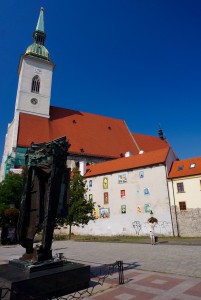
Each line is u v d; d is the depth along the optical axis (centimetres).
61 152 932
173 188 3884
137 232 3994
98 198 4588
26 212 885
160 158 4162
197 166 3859
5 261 1499
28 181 918
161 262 1323
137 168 4284
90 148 5881
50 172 888
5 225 2911
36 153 942
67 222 3503
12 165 4897
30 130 5491
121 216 4228
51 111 6322
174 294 756
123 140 6650
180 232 3659
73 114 6612
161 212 3866
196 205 3628
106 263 1348
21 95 5794
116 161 4891
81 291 802
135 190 4203
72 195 3578
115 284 884
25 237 858
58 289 747
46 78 6216
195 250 1833
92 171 4947
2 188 3275
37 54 6312
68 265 846
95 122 6762
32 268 755
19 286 657
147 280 936
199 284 856
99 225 4406
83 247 2311
